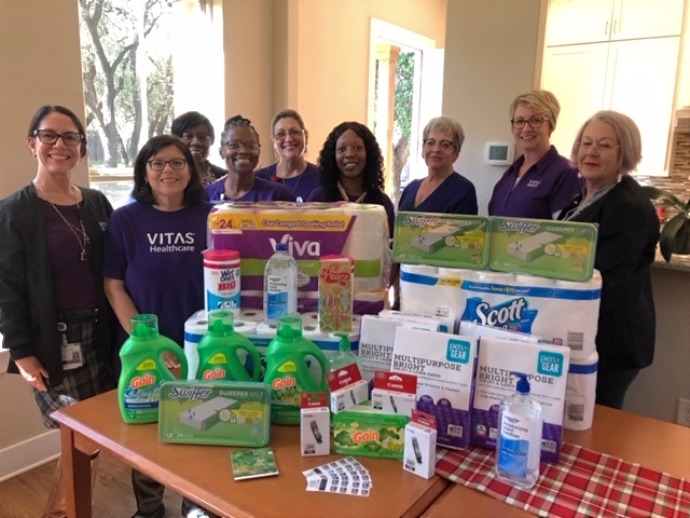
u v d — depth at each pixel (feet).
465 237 4.02
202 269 5.58
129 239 5.53
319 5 13.00
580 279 3.71
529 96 7.55
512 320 3.79
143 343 3.81
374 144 7.77
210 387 3.55
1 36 7.09
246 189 7.76
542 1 9.02
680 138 13.09
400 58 18.07
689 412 7.20
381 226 4.37
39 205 5.77
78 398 6.01
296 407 3.75
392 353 3.82
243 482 3.17
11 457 7.74
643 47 12.86
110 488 7.54
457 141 7.89
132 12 9.85
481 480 3.24
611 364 5.24
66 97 7.84
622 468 3.40
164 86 10.52
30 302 5.69
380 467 3.35
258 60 11.57
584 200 5.86
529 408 3.30
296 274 4.28
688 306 7.07
